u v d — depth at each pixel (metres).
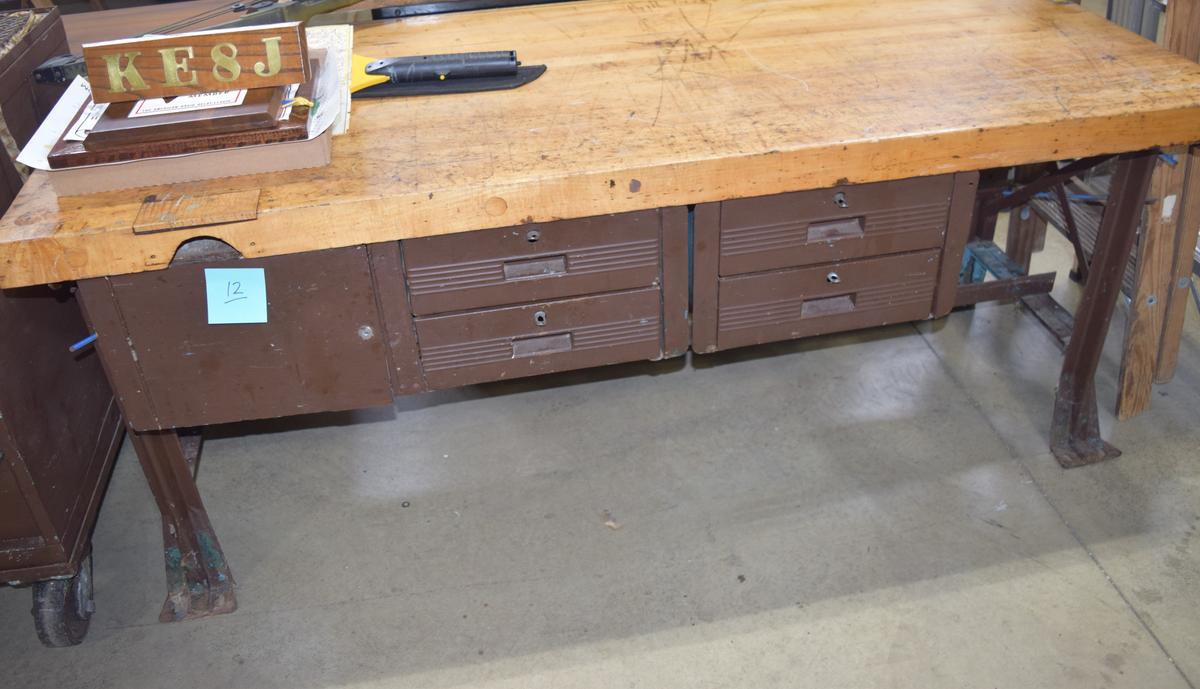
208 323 1.44
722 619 1.79
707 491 2.07
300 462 2.21
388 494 2.12
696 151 1.41
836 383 2.36
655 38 1.82
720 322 1.62
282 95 1.46
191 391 1.51
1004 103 1.51
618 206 1.42
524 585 1.88
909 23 1.83
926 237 1.58
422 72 1.64
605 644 1.75
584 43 1.81
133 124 1.37
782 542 1.93
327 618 1.83
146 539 2.04
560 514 2.03
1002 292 2.10
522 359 1.58
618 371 2.44
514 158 1.42
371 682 1.71
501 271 1.48
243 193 1.37
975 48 1.71
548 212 1.40
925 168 1.47
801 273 1.58
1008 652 1.69
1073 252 2.75
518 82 1.64
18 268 1.32
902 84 1.59
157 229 1.31
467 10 2.00
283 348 1.48
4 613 1.89
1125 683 1.63
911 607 1.78
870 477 2.08
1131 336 2.10
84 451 1.79
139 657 1.78
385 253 1.42
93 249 1.32
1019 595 1.79
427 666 1.73
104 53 1.40
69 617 1.78
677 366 2.44
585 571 1.90
